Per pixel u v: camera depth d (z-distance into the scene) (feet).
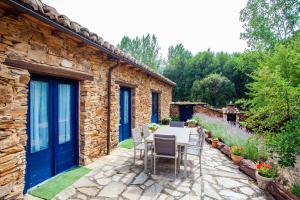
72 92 15.01
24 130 9.83
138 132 17.56
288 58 20.56
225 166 16.61
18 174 9.46
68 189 11.48
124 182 12.69
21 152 9.61
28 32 10.14
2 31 8.77
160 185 12.44
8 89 9.01
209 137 27.20
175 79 84.64
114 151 19.94
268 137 14.46
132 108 26.76
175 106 53.93
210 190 11.96
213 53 89.40
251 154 17.01
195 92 70.95
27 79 10.02
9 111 9.03
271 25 49.08
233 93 68.39
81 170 14.43
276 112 14.11
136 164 16.22
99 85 17.33
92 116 16.31
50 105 12.88
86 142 15.52
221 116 42.37
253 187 12.55
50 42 11.69
